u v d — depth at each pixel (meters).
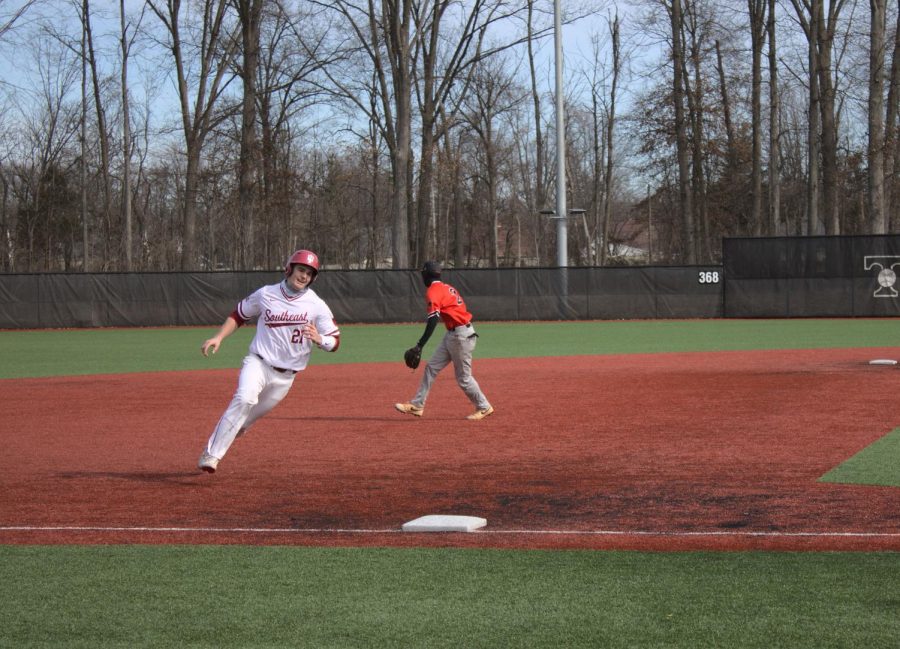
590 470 13.86
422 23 73.44
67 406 22.83
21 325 62.31
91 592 8.31
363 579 8.59
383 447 16.25
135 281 63.12
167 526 10.86
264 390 13.84
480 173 119.56
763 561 8.96
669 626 7.21
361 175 113.50
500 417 19.81
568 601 7.86
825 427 17.50
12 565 9.21
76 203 114.25
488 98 104.75
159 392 25.78
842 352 35.56
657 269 61.72
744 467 13.82
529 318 62.78
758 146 78.56
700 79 80.12
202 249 135.38
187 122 76.38
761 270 60.47
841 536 9.84
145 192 124.88
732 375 27.52
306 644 6.97
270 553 9.57
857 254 59.09
